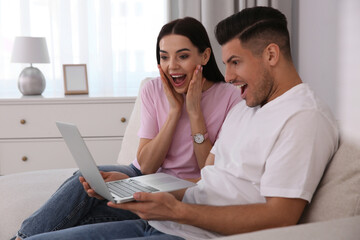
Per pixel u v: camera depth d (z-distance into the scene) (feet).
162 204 2.85
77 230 3.19
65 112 8.25
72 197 3.85
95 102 8.25
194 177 4.58
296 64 7.40
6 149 8.27
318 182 2.64
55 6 9.32
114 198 3.04
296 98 2.84
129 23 9.59
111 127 8.34
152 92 4.78
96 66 9.59
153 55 9.70
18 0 9.32
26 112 8.21
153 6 9.57
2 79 9.41
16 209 4.30
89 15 9.45
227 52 3.07
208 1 8.74
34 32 9.41
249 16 2.97
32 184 4.79
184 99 4.60
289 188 2.56
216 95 4.57
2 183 4.89
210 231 3.04
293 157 2.59
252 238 1.67
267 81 3.01
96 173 3.07
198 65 4.29
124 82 9.61
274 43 2.95
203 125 4.36
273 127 2.80
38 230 3.75
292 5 8.34
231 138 3.34
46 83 9.53
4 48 9.37
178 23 4.42
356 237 1.62
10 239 4.00
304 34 5.82
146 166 4.53
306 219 2.71
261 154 2.86
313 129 2.62
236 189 2.99
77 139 3.09
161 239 2.92
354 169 2.50
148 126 4.73
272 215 2.57
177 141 4.57
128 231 3.28
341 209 2.49
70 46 9.45
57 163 8.35
